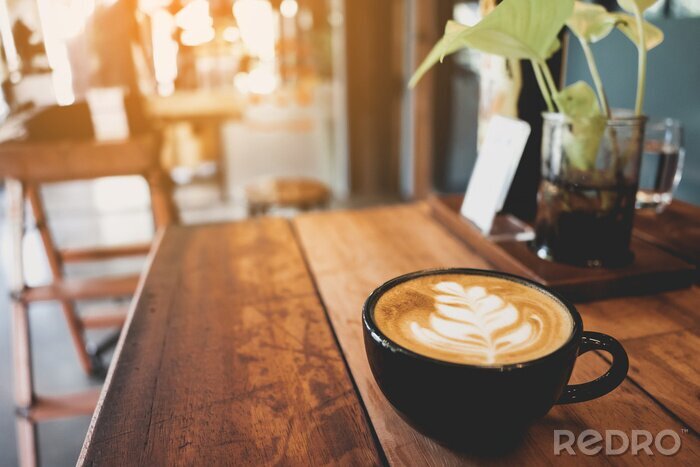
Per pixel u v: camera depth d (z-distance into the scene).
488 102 1.05
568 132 0.78
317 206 3.12
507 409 0.44
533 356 0.46
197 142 4.89
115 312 2.36
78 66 2.05
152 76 3.21
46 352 2.55
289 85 5.26
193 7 3.85
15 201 2.00
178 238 1.13
